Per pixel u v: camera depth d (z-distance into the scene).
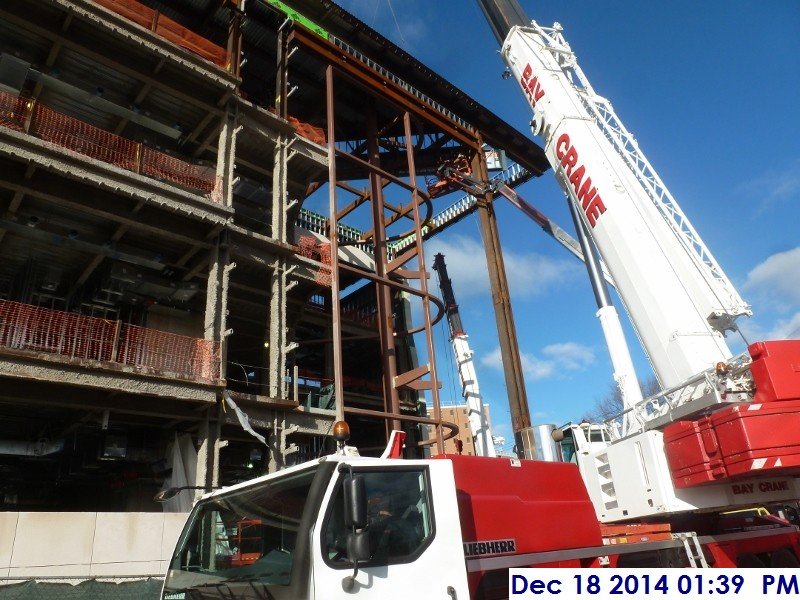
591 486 9.27
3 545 9.79
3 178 13.83
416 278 20.42
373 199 23.55
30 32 15.73
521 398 24.25
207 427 14.99
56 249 16.69
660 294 9.62
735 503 7.70
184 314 19.62
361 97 26.95
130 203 15.77
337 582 4.10
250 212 22.70
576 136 11.54
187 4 22.22
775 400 6.83
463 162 29.47
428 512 5.02
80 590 9.09
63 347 14.28
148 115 18.72
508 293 26.95
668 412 8.34
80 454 16.80
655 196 10.62
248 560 4.73
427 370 18.86
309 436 18.45
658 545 7.04
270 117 20.28
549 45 13.47
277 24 23.28
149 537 11.30
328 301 27.95
